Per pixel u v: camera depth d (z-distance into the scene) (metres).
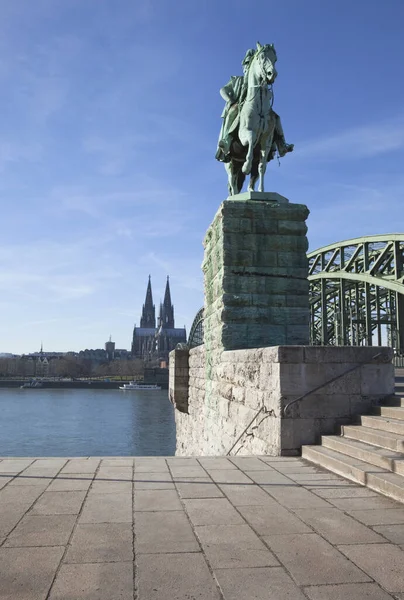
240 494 5.76
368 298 42.62
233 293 11.73
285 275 12.01
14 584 3.36
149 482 6.31
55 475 6.66
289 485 6.18
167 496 5.66
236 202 12.05
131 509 5.14
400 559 3.82
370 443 7.23
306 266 12.16
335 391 8.39
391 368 8.68
